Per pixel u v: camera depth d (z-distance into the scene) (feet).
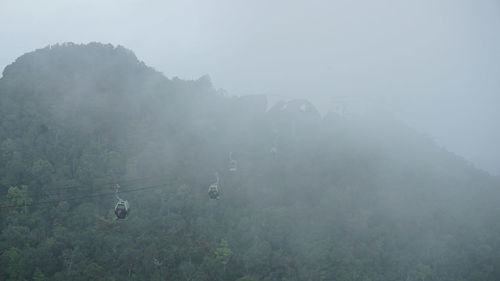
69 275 127.54
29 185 152.25
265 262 150.61
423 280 147.84
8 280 120.47
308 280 144.36
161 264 142.51
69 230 145.07
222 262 146.92
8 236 130.82
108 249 142.82
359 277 143.95
